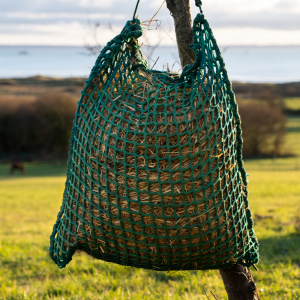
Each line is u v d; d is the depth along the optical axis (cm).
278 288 416
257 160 4209
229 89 228
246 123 4397
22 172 3888
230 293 279
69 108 5119
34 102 5272
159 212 224
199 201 222
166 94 227
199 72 228
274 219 925
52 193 2103
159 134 219
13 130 5178
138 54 259
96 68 242
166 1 270
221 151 225
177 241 227
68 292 419
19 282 477
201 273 479
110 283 445
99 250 247
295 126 6388
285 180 2436
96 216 234
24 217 1328
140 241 231
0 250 634
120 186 225
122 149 225
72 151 250
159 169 219
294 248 621
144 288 430
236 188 239
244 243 247
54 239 269
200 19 225
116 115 230
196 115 221
